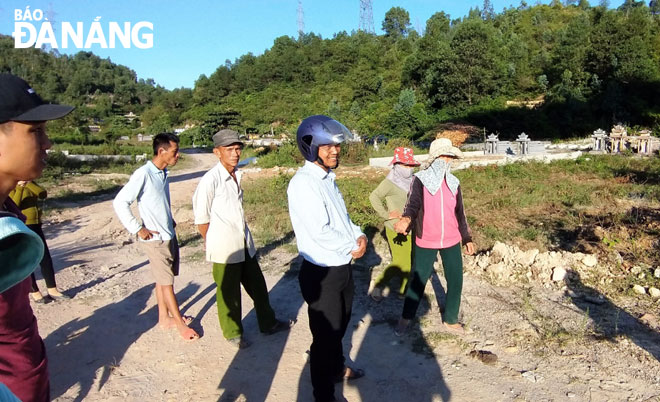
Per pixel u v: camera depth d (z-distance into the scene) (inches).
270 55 4367.6
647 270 194.9
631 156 695.7
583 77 2001.7
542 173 558.3
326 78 3671.3
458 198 149.9
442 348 145.6
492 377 129.2
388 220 180.9
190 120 3708.2
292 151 929.5
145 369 140.7
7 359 64.7
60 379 135.9
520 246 250.1
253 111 3174.2
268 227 310.8
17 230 41.4
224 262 145.9
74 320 176.2
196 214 146.3
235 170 151.3
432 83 2431.1
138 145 2144.4
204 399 124.8
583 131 1631.4
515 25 3599.9
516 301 175.5
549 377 128.0
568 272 194.9
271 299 191.2
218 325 169.5
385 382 129.1
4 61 5044.3
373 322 165.6
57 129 2281.0
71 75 5280.5
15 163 50.8
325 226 107.7
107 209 438.0
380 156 882.1
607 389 121.5
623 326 152.3
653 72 1791.3
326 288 110.3
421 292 150.9
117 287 209.9
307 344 153.1
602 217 312.8
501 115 1738.4
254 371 137.7
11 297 62.4
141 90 5408.5
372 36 4323.3
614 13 2330.2
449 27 3865.7
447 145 146.7
